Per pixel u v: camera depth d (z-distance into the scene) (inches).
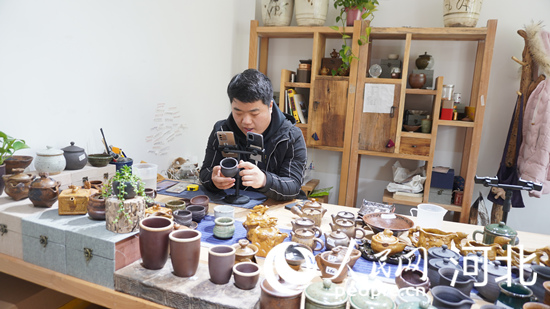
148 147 94.0
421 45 131.5
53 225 43.6
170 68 99.7
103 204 45.1
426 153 119.6
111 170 68.5
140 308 38.1
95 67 74.7
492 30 109.3
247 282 36.9
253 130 72.4
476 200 121.5
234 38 136.9
